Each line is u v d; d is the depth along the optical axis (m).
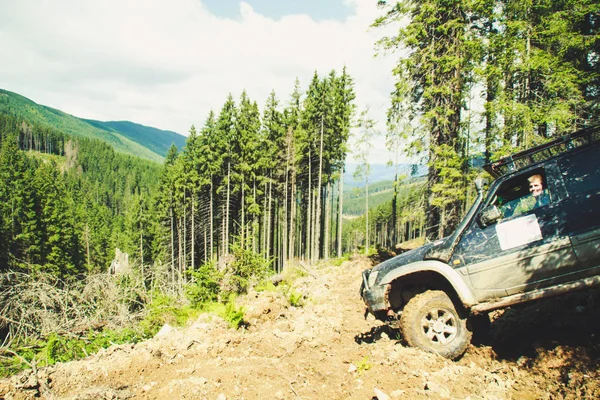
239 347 5.63
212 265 10.93
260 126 43.09
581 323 4.24
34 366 4.61
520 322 5.06
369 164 29.25
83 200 91.19
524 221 4.54
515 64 11.12
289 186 46.00
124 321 9.28
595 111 10.70
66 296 9.61
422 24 12.09
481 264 4.59
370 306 5.30
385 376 4.12
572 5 10.80
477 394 3.56
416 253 5.24
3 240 33.53
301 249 47.03
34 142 199.00
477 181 4.92
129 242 55.34
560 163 4.55
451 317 4.63
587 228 4.20
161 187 56.94
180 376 4.54
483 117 12.07
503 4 11.90
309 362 4.99
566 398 3.20
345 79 37.19
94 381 4.46
